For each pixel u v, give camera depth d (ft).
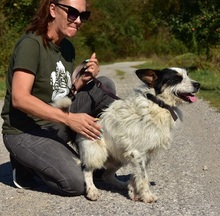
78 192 15.96
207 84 49.47
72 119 14.94
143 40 159.94
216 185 16.98
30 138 16.10
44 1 15.72
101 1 162.30
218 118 30.89
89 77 17.02
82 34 150.71
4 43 71.10
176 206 14.88
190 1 66.49
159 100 15.43
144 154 15.48
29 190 16.93
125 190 16.87
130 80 63.16
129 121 15.31
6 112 16.37
